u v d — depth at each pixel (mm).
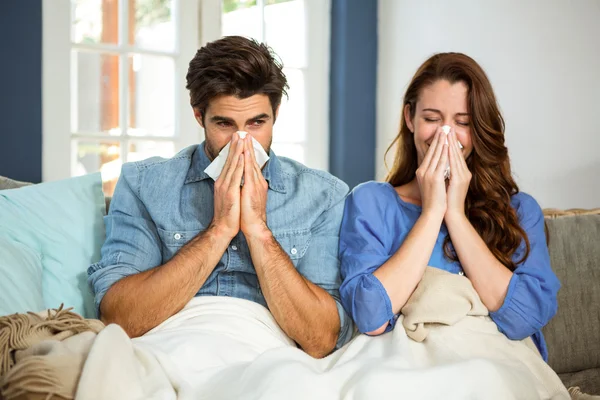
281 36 3893
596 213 2332
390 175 1949
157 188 1797
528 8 3455
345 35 3953
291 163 1906
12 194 1868
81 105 3344
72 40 3279
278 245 1676
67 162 3242
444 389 1411
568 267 2125
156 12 3535
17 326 1348
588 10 3266
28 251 1769
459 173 1734
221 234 1656
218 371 1500
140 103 3508
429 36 3826
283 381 1386
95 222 1912
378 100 4102
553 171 3396
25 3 3055
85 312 1812
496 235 1780
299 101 3963
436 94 1776
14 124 3055
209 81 1646
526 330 1680
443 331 1641
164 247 1781
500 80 3580
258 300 1778
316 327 1663
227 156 1678
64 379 1250
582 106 3279
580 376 2125
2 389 1229
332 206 1856
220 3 3682
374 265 1728
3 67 3012
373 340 1652
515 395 1479
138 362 1386
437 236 1730
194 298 1706
